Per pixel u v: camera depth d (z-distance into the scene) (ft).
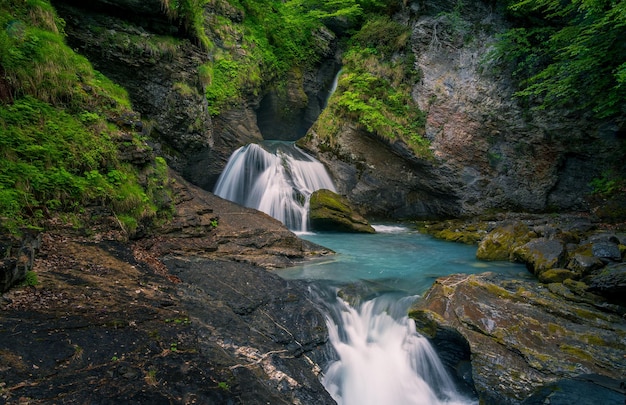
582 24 48.32
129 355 14.08
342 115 58.23
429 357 22.82
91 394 11.68
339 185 57.93
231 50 59.00
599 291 23.39
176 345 15.57
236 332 18.65
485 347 20.54
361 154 57.47
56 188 23.75
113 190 27.22
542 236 35.40
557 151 54.29
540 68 54.29
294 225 50.39
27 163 23.30
